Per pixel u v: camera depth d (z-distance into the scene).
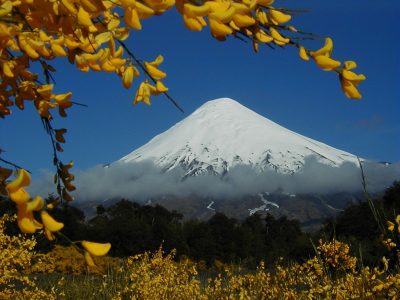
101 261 8.11
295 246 14.00
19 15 1.31
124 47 1.49
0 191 1.36
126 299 6.49
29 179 1.09
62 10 1.32
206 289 6.22
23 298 5.70
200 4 1.18
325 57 1.33
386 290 3.38
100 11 1.24
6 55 1.57
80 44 1.42
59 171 1.82
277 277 5.76
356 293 3.70
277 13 1.34
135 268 7.19
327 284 4.39
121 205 29.05
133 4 1.15
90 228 23.42
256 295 5.64
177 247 26.55
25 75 1.66
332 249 4.80
